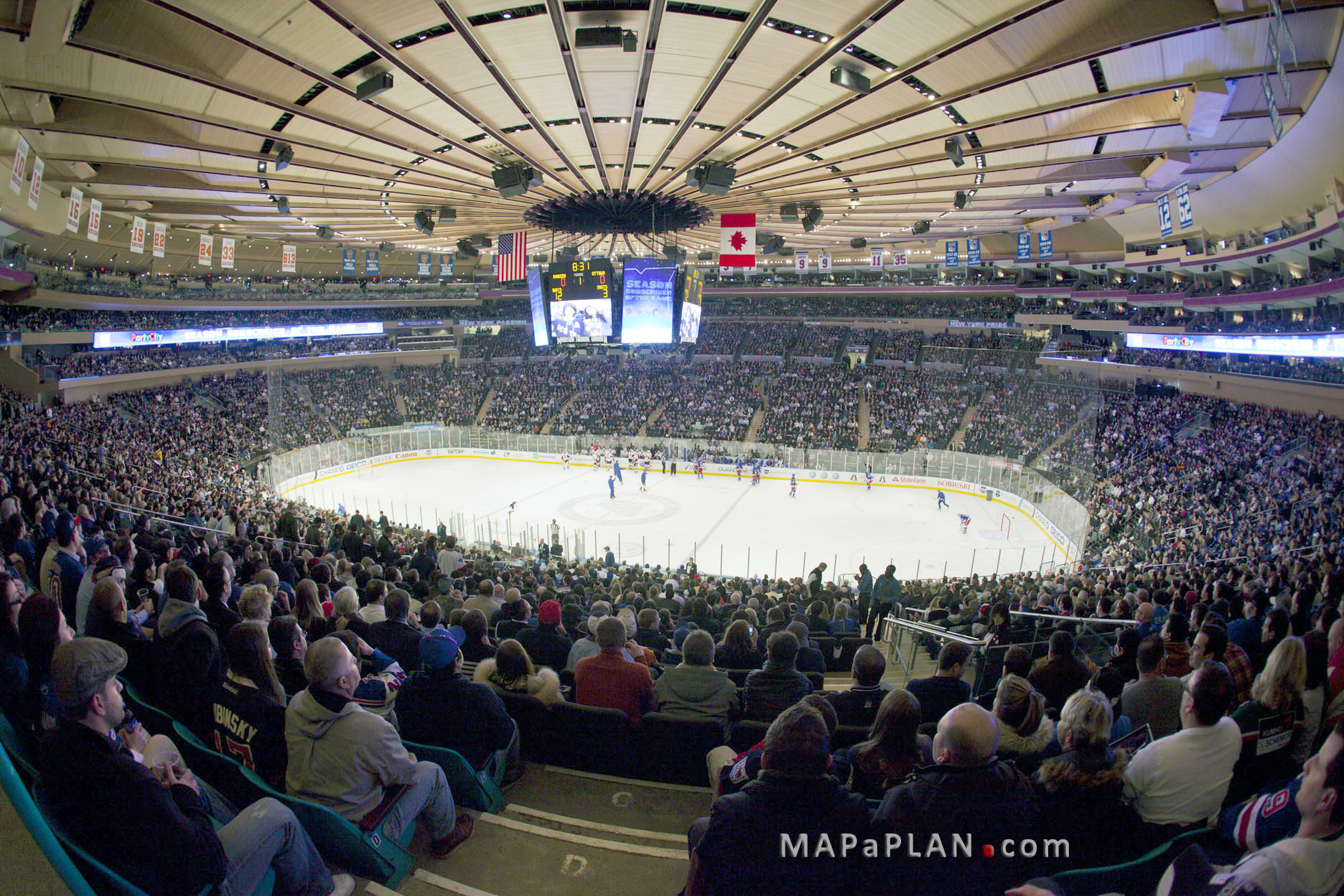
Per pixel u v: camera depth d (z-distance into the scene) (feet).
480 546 101.91
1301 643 13.88
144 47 49.78
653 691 20.51
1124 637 24.82
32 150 74.64
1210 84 57.52
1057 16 48.62
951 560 104.73
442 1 44.55
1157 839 12.08
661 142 76.79
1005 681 15.15
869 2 45.32
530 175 79.51
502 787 18.38
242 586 33.19
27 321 130.72
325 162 81.35
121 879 9.66
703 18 47.75
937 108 63.77
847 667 39.63
